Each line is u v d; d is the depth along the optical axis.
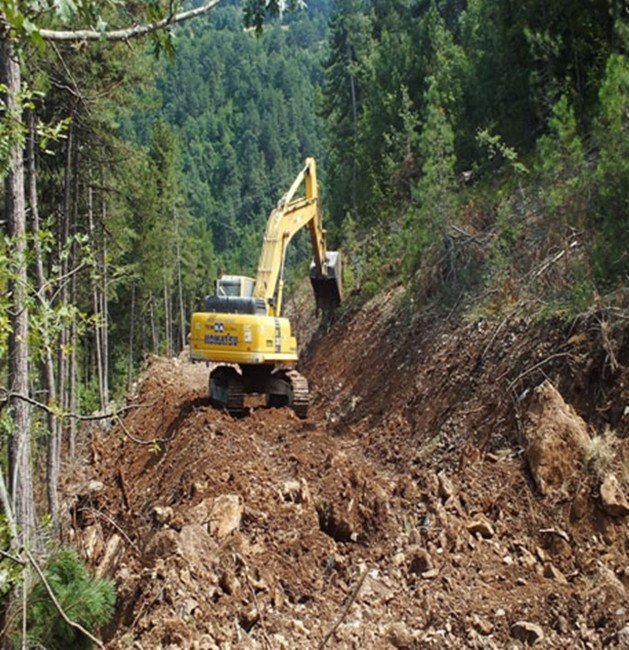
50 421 14.80
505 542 8.91
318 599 8.52
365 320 20.97
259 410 16.47
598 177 10.74
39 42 4.35
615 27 14.75
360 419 15.76
